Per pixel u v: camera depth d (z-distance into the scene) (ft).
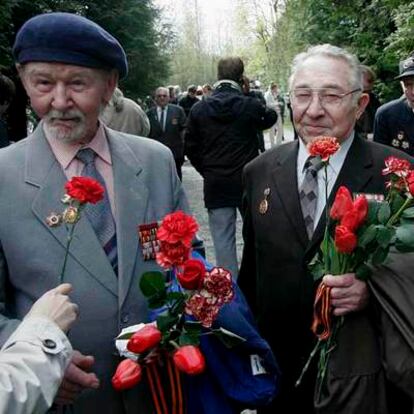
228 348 6.01
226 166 18.08
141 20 55.06
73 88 5.95
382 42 32.81
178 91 61.82
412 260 6.15
